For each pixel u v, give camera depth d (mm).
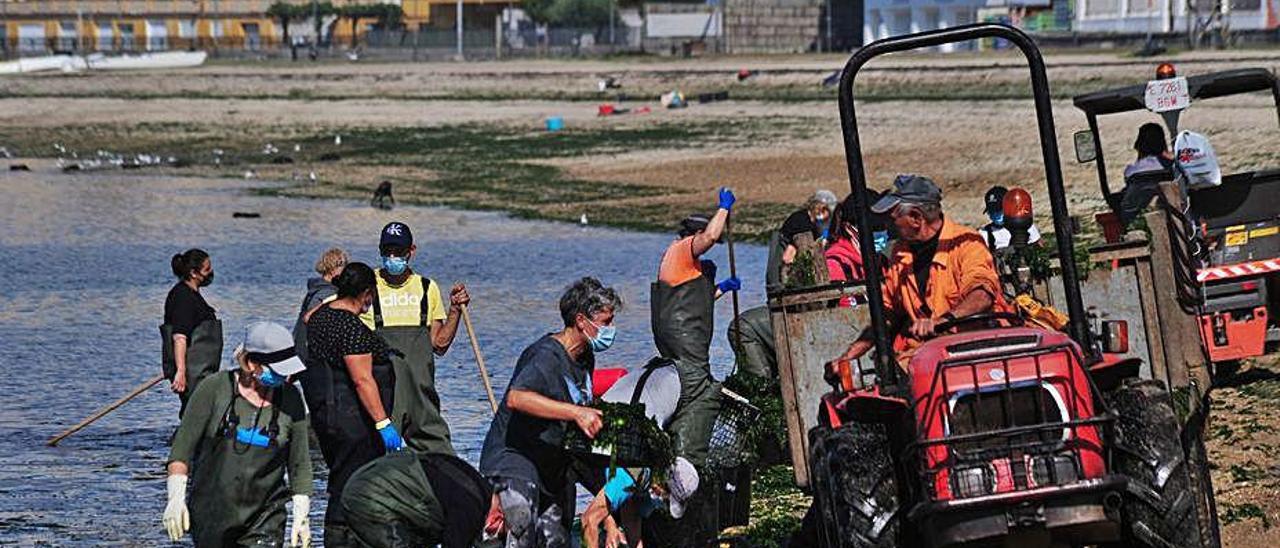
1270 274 26766
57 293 55219
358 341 19141
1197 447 18156
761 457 21016
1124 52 132625
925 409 15117
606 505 18344
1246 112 77000
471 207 81125
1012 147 81875
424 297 23891
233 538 18469
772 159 91375
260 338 18219
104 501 26859
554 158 103000
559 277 55062
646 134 112625
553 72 170375
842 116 16609
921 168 78438
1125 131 77938
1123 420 15383
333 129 135125
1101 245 19359
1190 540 15039
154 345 44250
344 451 19188
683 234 22156
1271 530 19812
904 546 15898
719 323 41000
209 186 99500
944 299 16750
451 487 17828
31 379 39000
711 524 20359
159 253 66875
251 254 65188
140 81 188000
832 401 16984
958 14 169750
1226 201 26828
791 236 24422
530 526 18016
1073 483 14812
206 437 18406
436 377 37125
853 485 15633
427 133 127375
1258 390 26984
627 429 18203
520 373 18141
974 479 15008
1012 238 19516
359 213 80750
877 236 22812
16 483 28188
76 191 97250
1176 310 19484
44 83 191000
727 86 145750
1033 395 15078
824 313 18719
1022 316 16781
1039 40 148375
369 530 17859
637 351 39062
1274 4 129750
